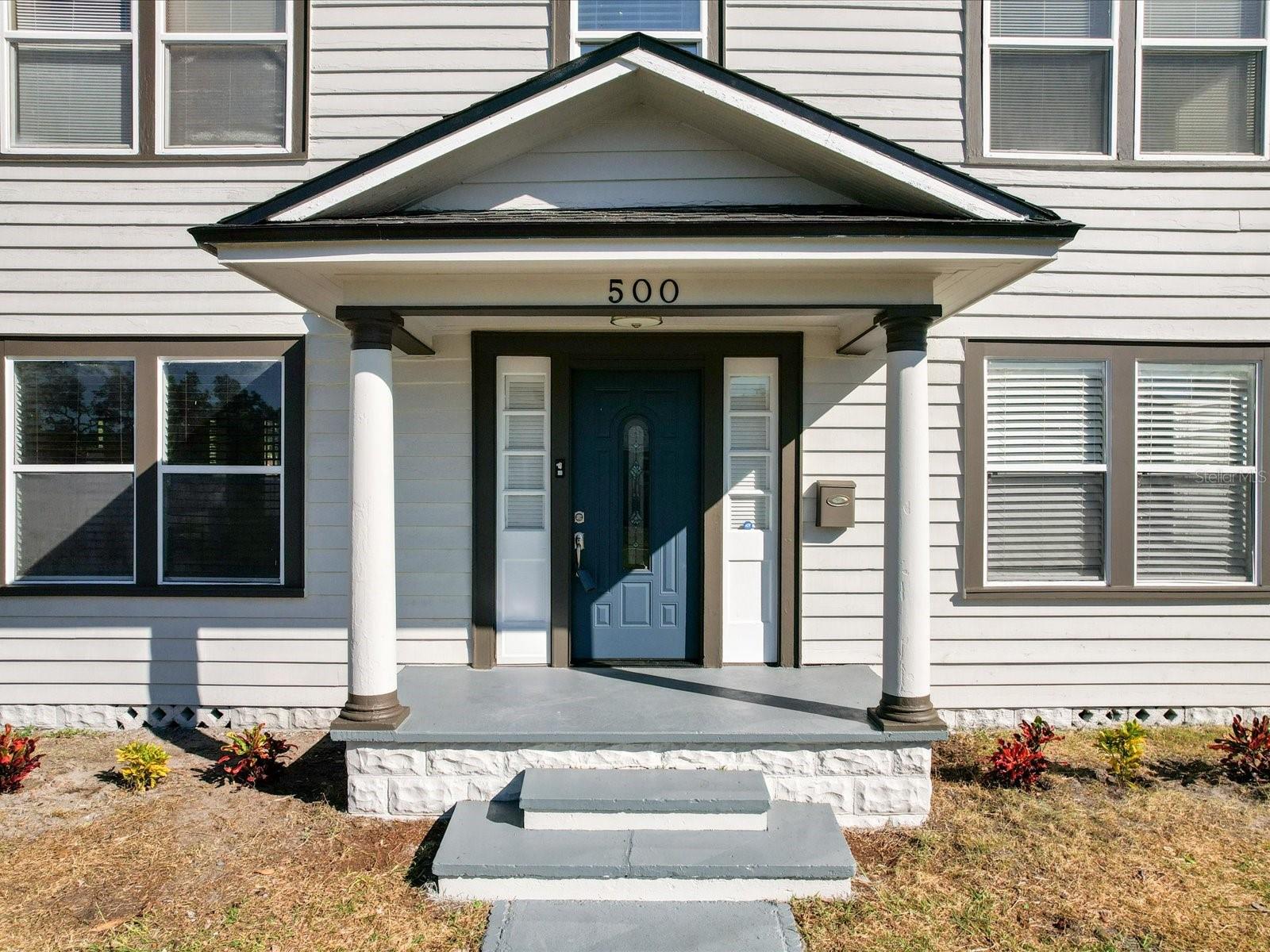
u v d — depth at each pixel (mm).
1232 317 5930
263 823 4422
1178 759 5309
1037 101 5980
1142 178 5938
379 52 5934
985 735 5754
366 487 4406
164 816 4492
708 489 5801
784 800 4414
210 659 5918
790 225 3918
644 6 5949
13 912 3605
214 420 5957
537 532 5863
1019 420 5953
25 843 4203
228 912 3621
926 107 5926
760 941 3428
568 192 4562
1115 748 4945
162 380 5941
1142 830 4371
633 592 5902
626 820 4074
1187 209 5922
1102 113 5977
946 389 5934
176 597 5898
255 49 5988
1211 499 5961
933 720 4391
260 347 5918
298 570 5898
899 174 4004
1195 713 5922
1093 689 5934
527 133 4328
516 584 5863
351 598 4461
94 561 5941
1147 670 5934
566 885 3748
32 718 5906
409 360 5863
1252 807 4648
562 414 5797
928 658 4445
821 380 5844
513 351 5785
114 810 4570
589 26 5969
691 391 5898
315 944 3410
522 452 5887
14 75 5969
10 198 5914
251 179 5930
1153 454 5969
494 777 4449
